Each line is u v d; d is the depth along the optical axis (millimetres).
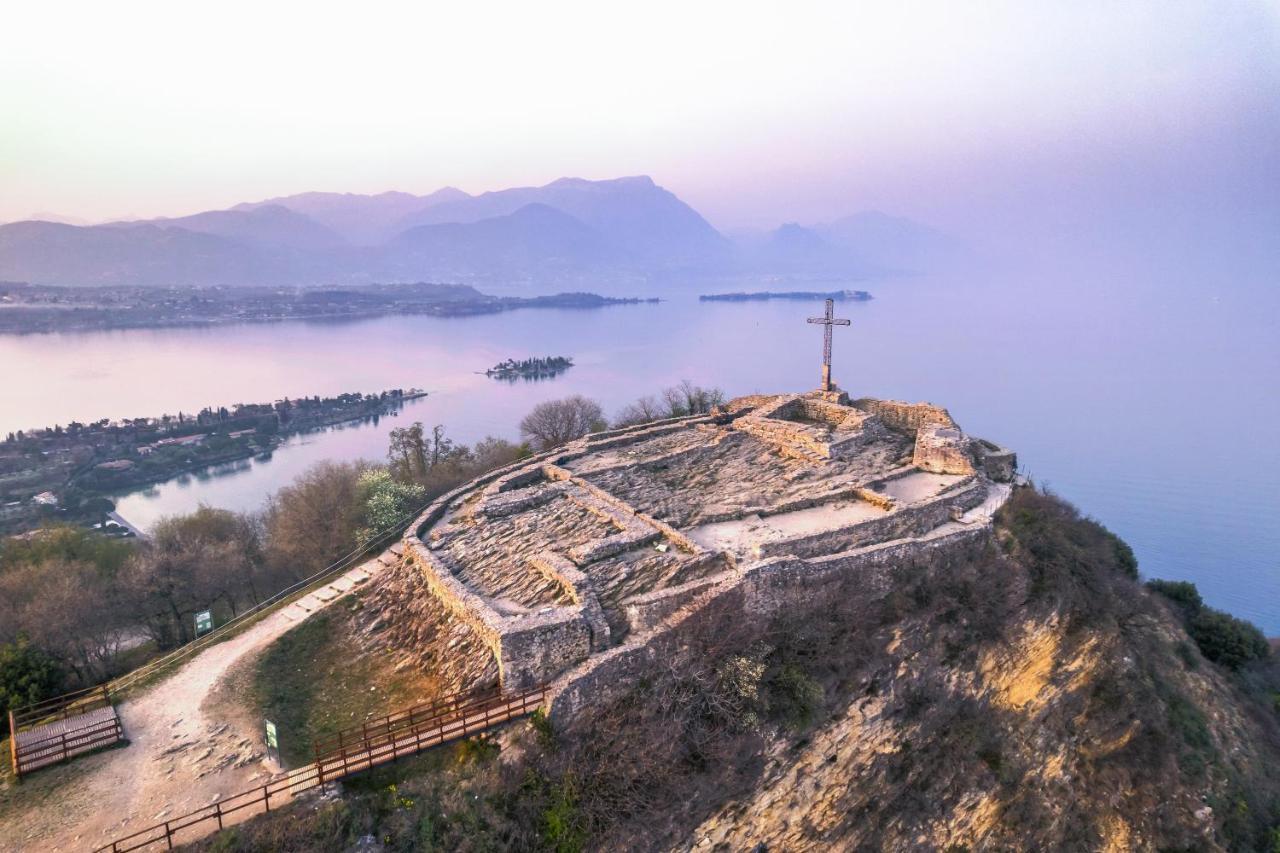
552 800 24547
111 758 25500
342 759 23719
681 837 26438
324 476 65938
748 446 48812
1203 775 36906
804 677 30234
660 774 26281
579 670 27062
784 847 29234
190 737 26547
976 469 44719
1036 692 36094
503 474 46406
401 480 65250
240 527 66125
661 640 28750
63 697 29547
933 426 48312
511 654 26406
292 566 55781
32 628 37344
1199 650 48344
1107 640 38312
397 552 41406
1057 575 38438
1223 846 35594
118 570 48219
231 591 50375
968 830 32812
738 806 27828
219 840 21188
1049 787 35031
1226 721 40906
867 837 30938
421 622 32250
